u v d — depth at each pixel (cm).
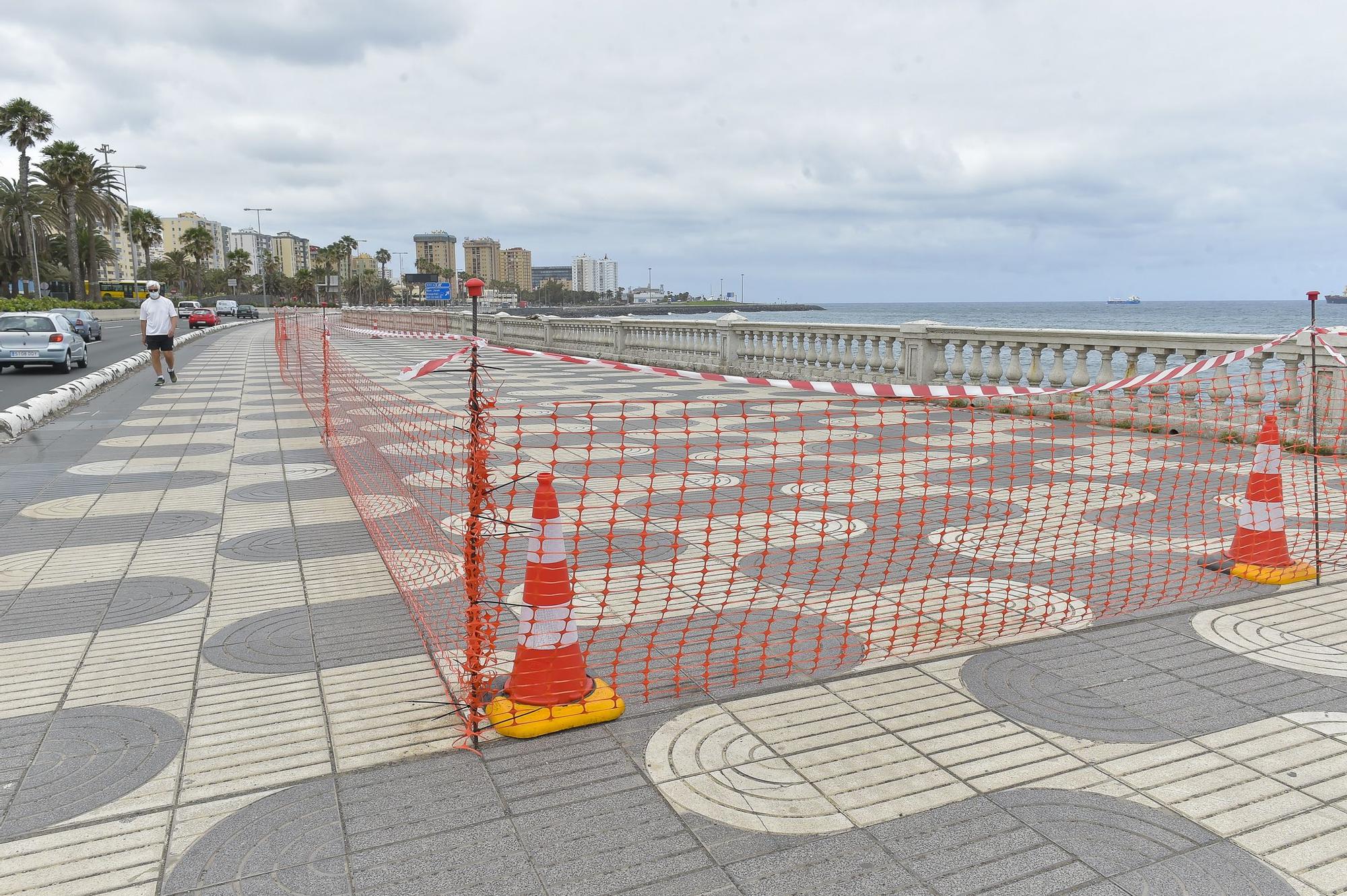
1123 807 267
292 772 290
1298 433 831
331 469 809
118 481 761
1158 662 371
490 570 502
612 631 407
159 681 360
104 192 7031
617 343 2366
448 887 233
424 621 418
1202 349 936
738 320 1841
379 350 2941
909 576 484
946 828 257
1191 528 579
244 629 416
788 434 978
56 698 346
